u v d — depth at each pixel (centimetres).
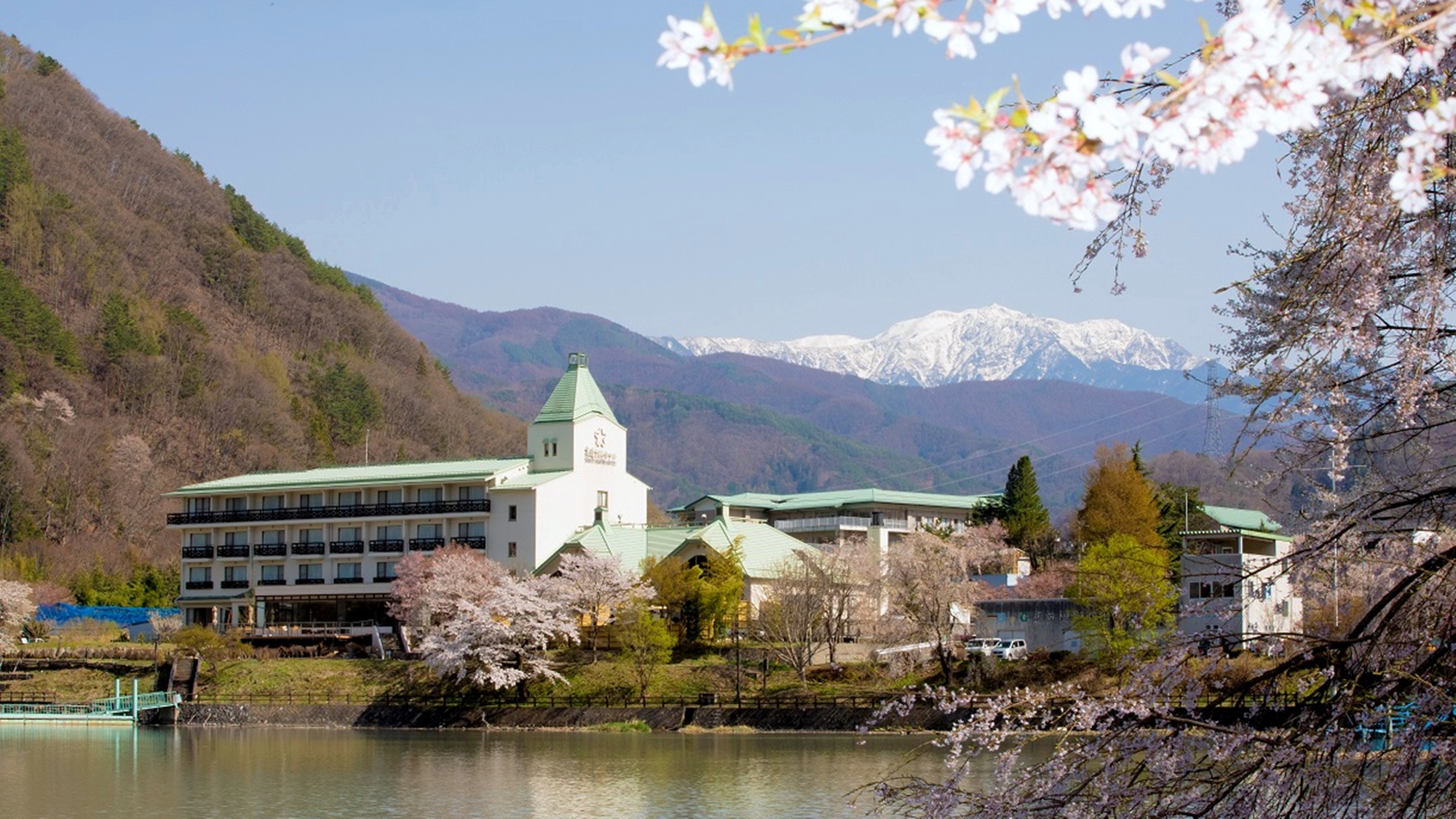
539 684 10088
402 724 9812
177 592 15112
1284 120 845
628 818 5834
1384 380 1579
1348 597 1891
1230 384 1697
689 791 6475
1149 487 11106
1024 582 10981
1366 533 1580
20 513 16438
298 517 12812
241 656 11050
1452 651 1462
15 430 17275
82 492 17512
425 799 6381
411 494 12681
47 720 9862
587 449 12731
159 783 6912
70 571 15388
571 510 12481
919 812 2248
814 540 14712
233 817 5966
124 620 13762
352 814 6038
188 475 19550
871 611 10506
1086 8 852
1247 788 1484
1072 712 1728
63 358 19850
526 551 12144
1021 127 849
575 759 7744
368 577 12500
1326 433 1612
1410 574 1535
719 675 9875
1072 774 1627
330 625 12281
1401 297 1500
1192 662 1625
